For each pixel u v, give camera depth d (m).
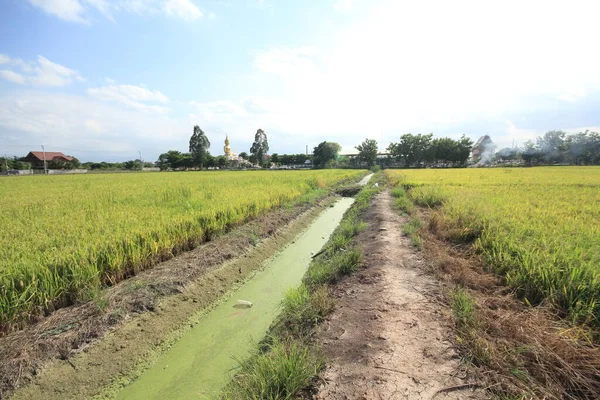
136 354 3.84
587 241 5.27
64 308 4.07
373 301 4.14
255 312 5.11
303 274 6.83
